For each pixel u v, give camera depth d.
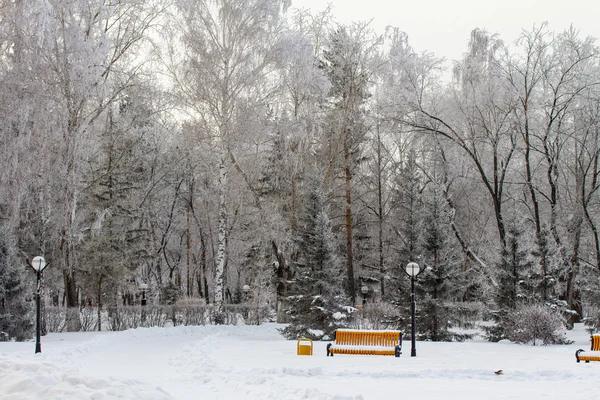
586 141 31.62
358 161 36.91
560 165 33.00
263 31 26.58
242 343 21.27
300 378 11.74
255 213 31.89
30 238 27.41
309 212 24.33
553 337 20.69
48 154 22.11
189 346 20.27
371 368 13.00
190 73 26.67
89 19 23.95
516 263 23.19
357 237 44.44
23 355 15.24
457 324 28.94
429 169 40.78
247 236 34.84
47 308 26.22
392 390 10.05
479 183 36.78
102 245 30.91
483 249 33.62
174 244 49.88
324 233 23.55
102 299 33.38
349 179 35.84
